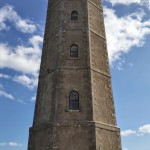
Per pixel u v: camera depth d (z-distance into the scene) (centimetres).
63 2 2633
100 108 2191
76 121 2047
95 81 2278
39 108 2338
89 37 2453
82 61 2322
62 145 1966
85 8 2606
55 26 2595
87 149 1950
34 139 2211
